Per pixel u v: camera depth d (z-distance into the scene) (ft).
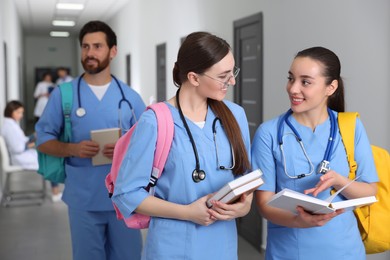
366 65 9.36
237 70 5.48
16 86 34.88
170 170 5.36
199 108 5.50
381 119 9.04
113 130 8.52
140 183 5.29
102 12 39.22
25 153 18.99
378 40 8.99
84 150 8.42
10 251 14.03
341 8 9.98
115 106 9.00
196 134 5.40
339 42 10.12
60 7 36.09
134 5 32.19
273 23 12.76
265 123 6.32
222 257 5.54
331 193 5.98
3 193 20.94
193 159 5.34
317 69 5.76
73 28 50.57
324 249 5.94
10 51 29.09
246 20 14.29
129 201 5.28
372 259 9.57
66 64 61.62
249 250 13.92
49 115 8.96
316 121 6.14
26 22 45.29
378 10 8.96
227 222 5.60
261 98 13.55
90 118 8.88
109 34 8.94
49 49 61.00
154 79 27.25
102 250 8.84
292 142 6.11
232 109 5.78
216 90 5.19
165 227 5.37
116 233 8.79
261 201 6.13
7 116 18.90
